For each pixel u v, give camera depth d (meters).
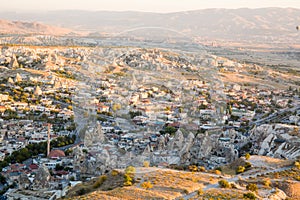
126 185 103.31
